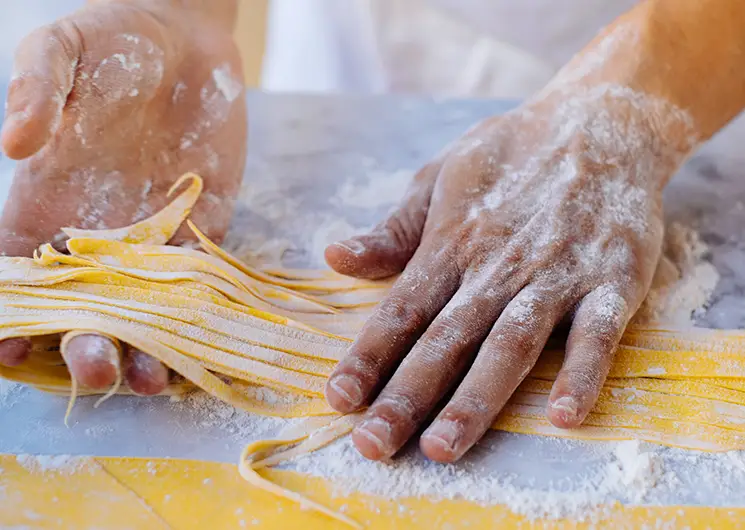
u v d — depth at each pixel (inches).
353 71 34.7
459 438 13.4
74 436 14.2
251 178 19.8
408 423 13.6
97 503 13.3
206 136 17.8
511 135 17.5
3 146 13.8
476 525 13.1
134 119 16.6
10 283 14.9
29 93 14.0
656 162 17.6
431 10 31.4
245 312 15.2
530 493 13.5
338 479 13.6
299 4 33.9
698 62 17.8
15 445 14.0
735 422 14.3
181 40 17.5
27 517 13.1
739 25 17.6
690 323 16.1
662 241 17.1
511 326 14.6
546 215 16.0
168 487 13.6
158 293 15.1
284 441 14.0
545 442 14.1
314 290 16.5
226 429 14.3
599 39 18.5
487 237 15.8
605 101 17.5
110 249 15.6
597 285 15.4
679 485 13.6
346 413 14.1
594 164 16.7
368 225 18.4
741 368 14.9
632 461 13.8
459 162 17.0
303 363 14.8
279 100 23.1
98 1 17.2
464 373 14.5
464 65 31.8
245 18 27.3
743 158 20.7
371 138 21.5
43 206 16.1
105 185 16.6
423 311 15.0
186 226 16.9
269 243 17.9
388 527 13.1
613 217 16.2
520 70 30.2
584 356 14.4
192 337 14.6
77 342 13.7
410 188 17.5
